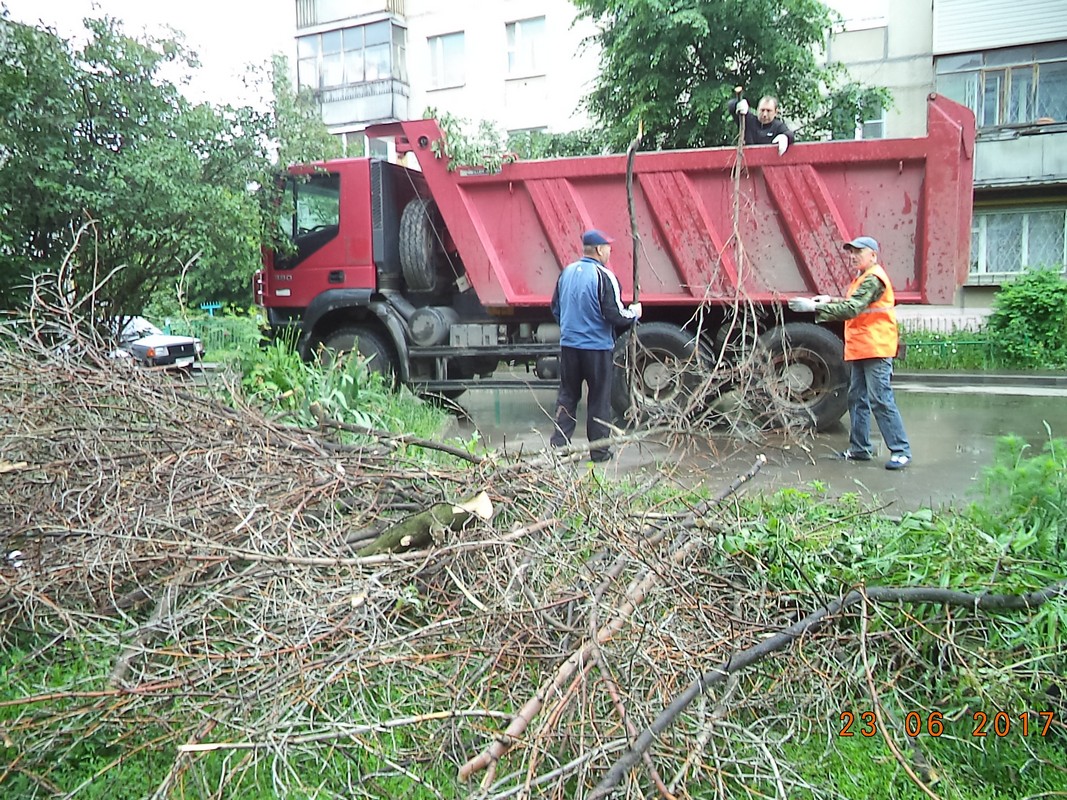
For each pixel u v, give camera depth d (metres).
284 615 2.68
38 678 2.86
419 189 8.81
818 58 17.03
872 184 7.05
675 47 11.78
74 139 7.38
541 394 10.23
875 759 2.55
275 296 8.75
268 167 8.47
